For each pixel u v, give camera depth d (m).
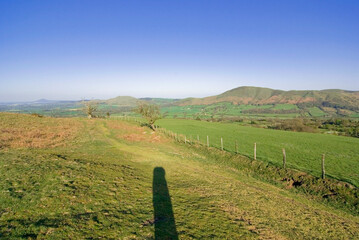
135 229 10.33
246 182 22.00
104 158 25.61
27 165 17.45
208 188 18.36
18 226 9.09
